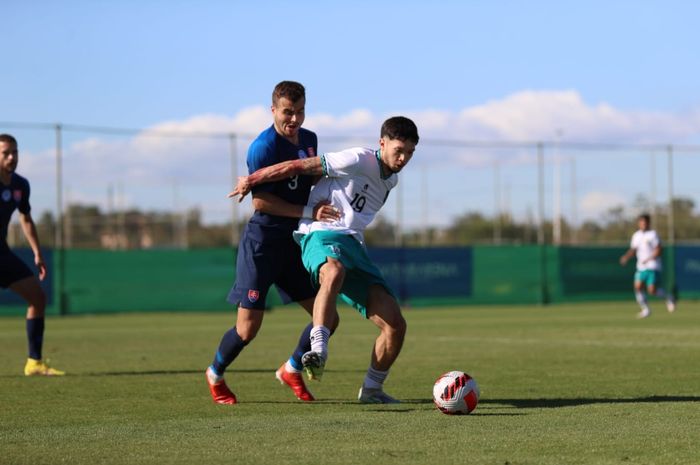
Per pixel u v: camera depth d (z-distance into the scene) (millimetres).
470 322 67188
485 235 142375
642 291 74000
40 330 34000
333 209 24234
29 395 27781
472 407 22641
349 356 41250
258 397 27125
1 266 33250
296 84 24750
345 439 19203
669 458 17203
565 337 51281
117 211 125312
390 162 24297
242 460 17141
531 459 17094
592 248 99062
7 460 17297
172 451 18062
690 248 104000
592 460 17031
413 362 37500
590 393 27328
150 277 84125
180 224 126812
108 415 23516
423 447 18266
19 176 34094
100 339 53531
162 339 53375
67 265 81875
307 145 25688
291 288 26141
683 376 31938
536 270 96750
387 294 24797
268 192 24719
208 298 85750
